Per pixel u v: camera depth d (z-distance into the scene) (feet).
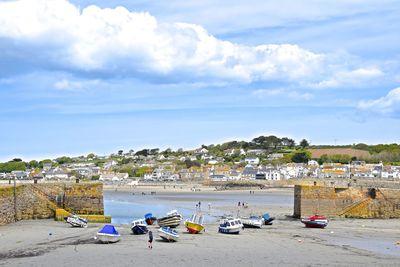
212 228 199.62
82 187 230.07
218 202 409.69
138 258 127.24
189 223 181.88
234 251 140.87
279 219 238.89
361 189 239.71
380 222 223.30
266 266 120.26
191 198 472.85
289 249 146.20
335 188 239.09
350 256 135.33
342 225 212.23
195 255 133.08
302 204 237.04
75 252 134.00
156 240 159.43
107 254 131.95
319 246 153.38
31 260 122.01
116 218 261.44
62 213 212.02
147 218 214.07
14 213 201.77
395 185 352.49
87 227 189.67
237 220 186.29
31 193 216.95
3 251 133.80
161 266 118.11
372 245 157.38
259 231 191.42
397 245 157.99
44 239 156.15
